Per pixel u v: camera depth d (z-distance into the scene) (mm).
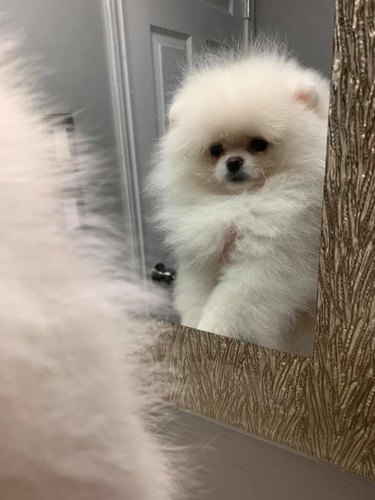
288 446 455
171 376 492
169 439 360
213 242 439
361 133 334
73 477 220
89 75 475
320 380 413
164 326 467
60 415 213
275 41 384
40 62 444
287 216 395
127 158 458
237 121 412
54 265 227
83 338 229
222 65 421
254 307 431
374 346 379
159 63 454
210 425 514
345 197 354
